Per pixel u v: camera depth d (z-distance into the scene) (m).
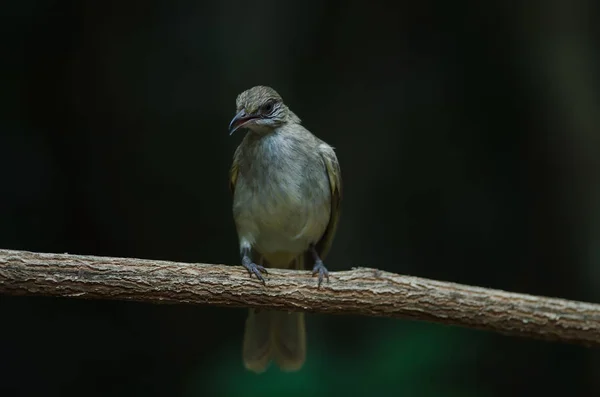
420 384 11.00
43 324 12.79
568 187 12.95
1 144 12.77
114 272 6.65
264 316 9.12
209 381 11.32
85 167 12.97
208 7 13.01
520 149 13.30
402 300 7.19
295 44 13.36
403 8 13.52
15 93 12.82
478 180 13.54
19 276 6.44
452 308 7.21
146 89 12.88
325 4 13.41
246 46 13.06
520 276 13.36
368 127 13.54
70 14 12.86
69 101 12.91
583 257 12.82
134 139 12.95
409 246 13.62
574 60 12.77
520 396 12.29
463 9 13.34
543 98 12.95
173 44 12.97
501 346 12.27
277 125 8.43
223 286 6.96
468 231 13.59
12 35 12.77
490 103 13.37
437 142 13.56
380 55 13.59
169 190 12.98
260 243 8.96
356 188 13.49
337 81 13.50
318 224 8.77
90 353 12.79
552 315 7.25
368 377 10.95
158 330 12.97
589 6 12.73
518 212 13.39
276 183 8.40
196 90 12.95
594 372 12.66
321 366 10.89
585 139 12.79
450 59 13.52
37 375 12.64
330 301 7.18
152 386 12.73
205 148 12.95
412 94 13.60
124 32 12.93
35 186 12.92
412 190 13.61
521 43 13.03
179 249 12.99
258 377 10.74
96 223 12.98
